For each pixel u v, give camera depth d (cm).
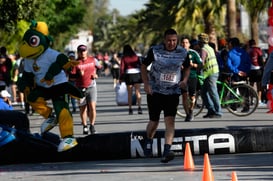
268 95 2508
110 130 2536
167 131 1731
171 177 1536
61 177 1594
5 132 1800
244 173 1555
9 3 3192
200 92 2847
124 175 1587
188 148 1644
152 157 1827
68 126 1823
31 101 1875
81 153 1808
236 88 2906
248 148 1845
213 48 2961
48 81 1839
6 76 3472
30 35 1830
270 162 1694
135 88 3200
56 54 1838
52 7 5456
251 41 3359
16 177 1620
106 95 5231
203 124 2605
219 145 1831
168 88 1723
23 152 1803
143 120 2897
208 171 1364
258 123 2609
